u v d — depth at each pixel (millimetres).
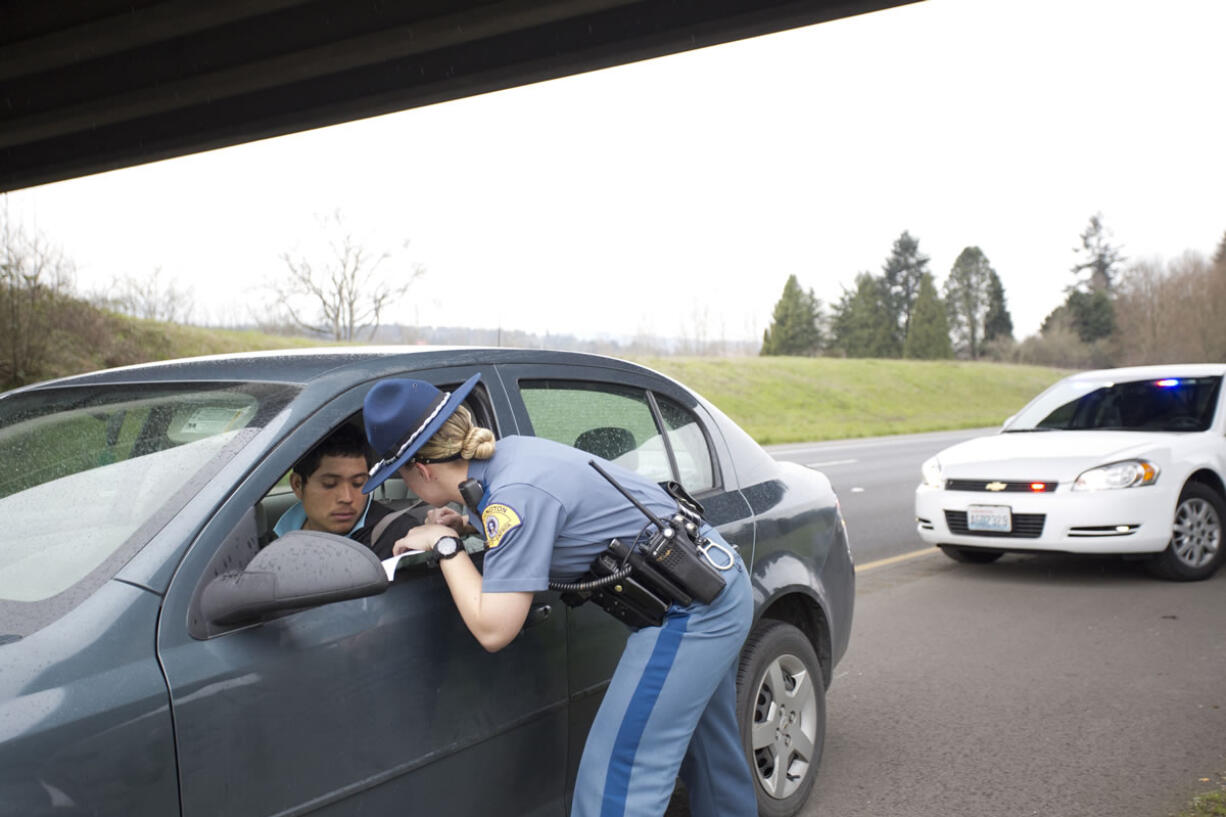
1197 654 5688
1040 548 7371
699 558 2559
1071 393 8656
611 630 2939
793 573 3596
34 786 1685
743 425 33875
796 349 80688
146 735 1852
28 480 2352
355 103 14953
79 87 14398
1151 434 7742
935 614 6770
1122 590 7324
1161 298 85562
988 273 95562
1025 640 6070
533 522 2354
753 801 2982
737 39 12430
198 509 2102
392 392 2307
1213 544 7680
